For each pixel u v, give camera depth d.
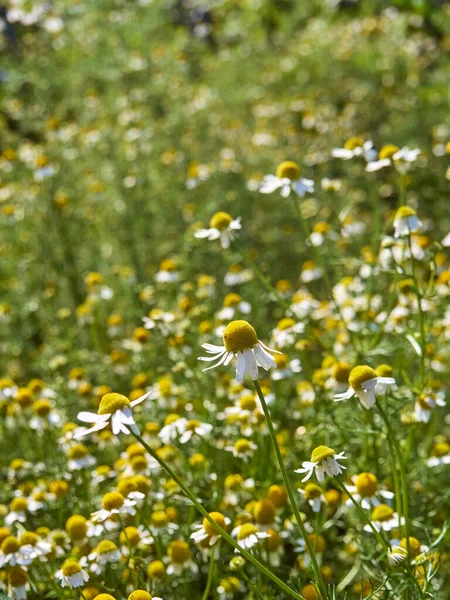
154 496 0.79
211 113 1.43
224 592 0.76
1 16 1.45
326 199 1.19
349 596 0.79
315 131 1.36
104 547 0.76
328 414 0.81
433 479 0.83
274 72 1.61
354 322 0.92
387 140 1.38
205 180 1.14
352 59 1.63
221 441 0.84
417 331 0.85
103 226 1.15
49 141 1.15
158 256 1.12
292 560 0.82
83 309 0.98
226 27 1.89
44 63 1.35
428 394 0.79
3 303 1.02
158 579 0.76
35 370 1.01
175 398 0.86
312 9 2.02
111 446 0.87
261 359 0.69
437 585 0.75
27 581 0.76
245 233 1.13
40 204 1.08
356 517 0.80
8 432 0.89
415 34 1.72
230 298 0.93
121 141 1.21
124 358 0.94
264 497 0.80
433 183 1.27
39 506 0.81
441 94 1.48
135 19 1.63
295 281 1.10
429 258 0.82
